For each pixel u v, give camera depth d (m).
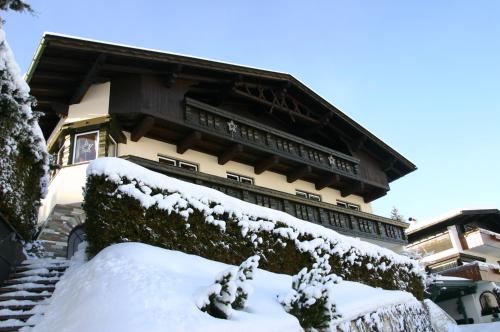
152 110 12.84
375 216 18.61
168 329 4.60
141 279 5.59
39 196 9.48
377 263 12.27
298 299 6.93
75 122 12.56
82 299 5.53
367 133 19.44
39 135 8.82
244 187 13.82
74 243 11.11
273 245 9.34
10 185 7.70
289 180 17.25
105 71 12.85
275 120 18.81
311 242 10.28
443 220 27.16
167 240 7.38
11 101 7.21
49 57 11.65
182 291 5.57
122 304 5.02
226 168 15.43
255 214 9.30
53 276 7.26
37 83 12.44
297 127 19.41
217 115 14.50
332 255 10.79
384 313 9.80
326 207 16.33
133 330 4.47
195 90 15.04
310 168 16.83
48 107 13.73
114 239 6.88
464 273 21.64
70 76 12.54
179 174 12.40
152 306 4.97
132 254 6.30
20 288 6.76
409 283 13.35
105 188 7.09
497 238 27.06
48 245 10.57
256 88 16.58
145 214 7.25
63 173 11.96
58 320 5.44
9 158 7.68
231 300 5.48
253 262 6.09
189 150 14.70
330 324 7.22
